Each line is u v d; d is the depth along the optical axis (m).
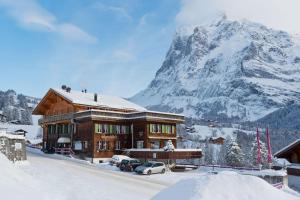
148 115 57.69
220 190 11.57
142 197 26.53
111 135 58.06
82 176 34.53
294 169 34.94
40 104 69.75
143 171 42.78
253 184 11.89
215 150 132.00
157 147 59.16
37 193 20.83
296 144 34.97
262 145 88.81
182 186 12.27
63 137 63.19
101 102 64.69
